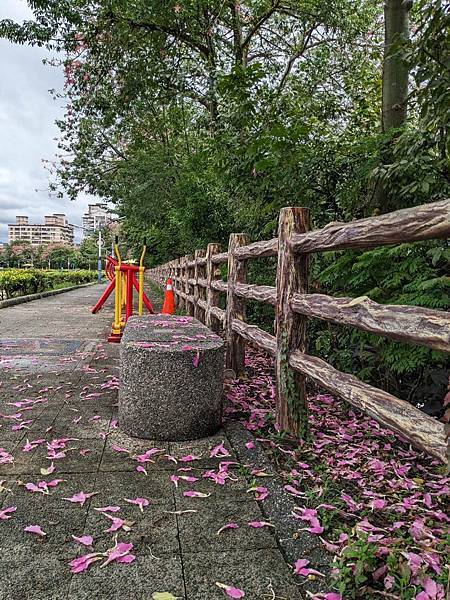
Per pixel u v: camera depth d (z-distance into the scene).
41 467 2.28
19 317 8.68
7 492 2.02
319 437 2.84
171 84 9.13
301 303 2.61
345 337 3.55
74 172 14.82
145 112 10.81
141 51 8.77
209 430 2.75
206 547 1.66
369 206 3.83
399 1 3.99
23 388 3.71
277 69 9.30
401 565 1.49
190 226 8.09
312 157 4.25
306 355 2.65
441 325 1.44
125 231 16.53
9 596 1.39
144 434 2.66
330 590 1.45
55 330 7.02
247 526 1.80
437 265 3.16
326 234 2.33
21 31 8.00
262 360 5.00
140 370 2.66
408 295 2.95
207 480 2.18
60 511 1.87
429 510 2.02
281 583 1.48
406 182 3.33
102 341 6.07
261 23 9.46
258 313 5.49
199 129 9.65
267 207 4.61
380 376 3.33
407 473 2.42
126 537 1.70
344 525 1.84
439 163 3.10
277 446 2.62
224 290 4.62
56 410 3.17
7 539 1.67
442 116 2.69
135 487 2.09
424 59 2.71
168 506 1.93
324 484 2.18
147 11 7.85
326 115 5.97
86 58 8.97
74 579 1.47
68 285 21.53
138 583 1.46
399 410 1.68
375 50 7.13
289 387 2.75
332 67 8.87
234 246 4.18
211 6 8.56
